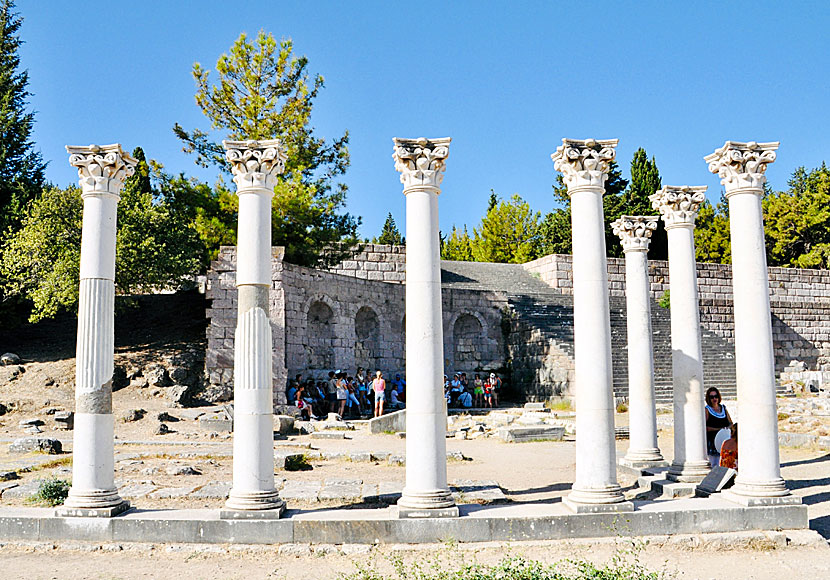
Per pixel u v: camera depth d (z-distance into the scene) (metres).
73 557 10.18
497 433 25.95
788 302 54.16
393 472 17.11
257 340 11.09
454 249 87.94
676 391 14.30
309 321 35.94
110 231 11.64
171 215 35.00
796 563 9.77
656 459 15.74
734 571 9.41
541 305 44.66
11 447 19.80
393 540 10.50
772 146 11.88
